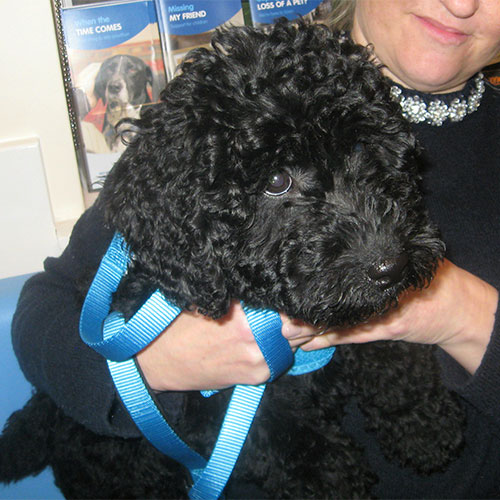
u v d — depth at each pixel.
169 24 0.60
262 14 0.61
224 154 0.31
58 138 0.64
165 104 0.35
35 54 0.60
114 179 0.38
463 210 0.42
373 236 0.32
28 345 0.41
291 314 0.34
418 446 0.41
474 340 0.37
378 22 0.42
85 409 0.37
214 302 0.34
